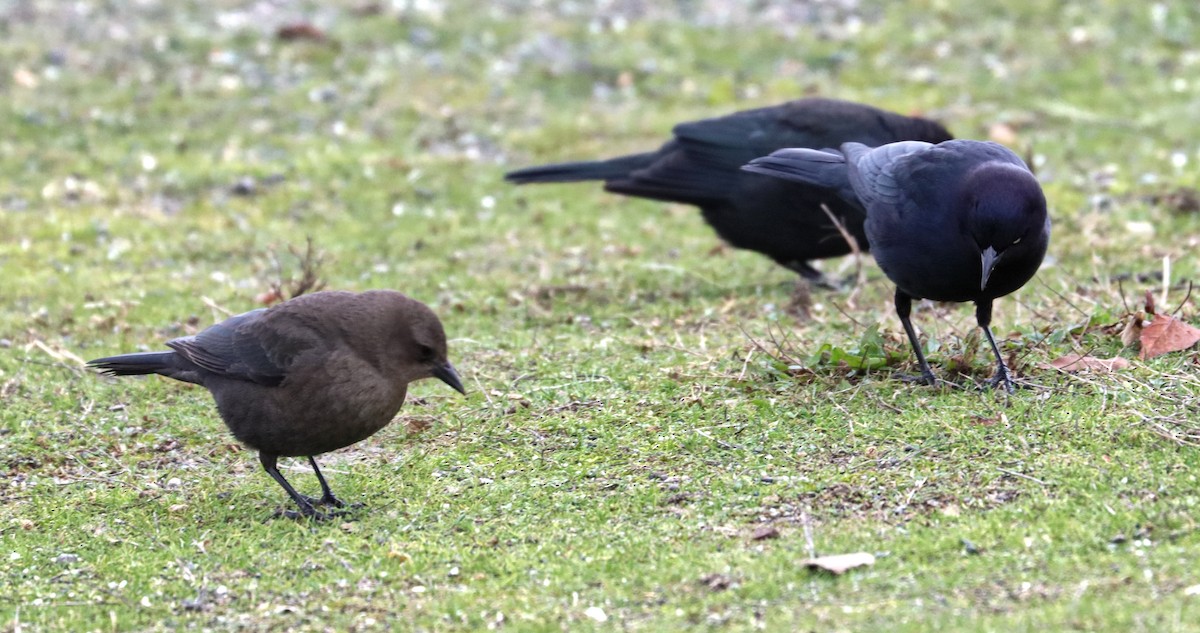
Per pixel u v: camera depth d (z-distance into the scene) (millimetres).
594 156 19156
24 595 8312
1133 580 7426
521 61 22547
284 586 8258
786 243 14203
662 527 8625
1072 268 14000
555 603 7777
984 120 19969
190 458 10469
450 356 12422
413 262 15609
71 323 13492
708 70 22531
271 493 9758
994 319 12211
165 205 17359
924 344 11039
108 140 19094
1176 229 15367
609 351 12227
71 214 16766
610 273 15133
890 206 10305
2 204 17062
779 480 9109
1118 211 16031
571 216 17328
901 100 21062
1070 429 9344
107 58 21734
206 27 23188
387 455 10312
